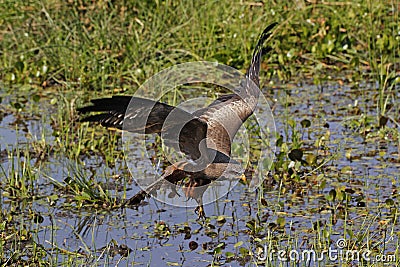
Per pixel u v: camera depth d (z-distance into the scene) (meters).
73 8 25.84
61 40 25.38
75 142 20.06
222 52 25.20
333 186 17.28
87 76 24.23
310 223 15.65
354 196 16.72
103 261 14.37
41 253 14.27
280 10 26.94
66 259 14.37
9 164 18.22
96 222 16.00
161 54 25.17
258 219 15.62
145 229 15.69
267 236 15.16
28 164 17.84
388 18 26.95
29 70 25.58
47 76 25.28
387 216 15.75
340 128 20.66
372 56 25.59
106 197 16.78
